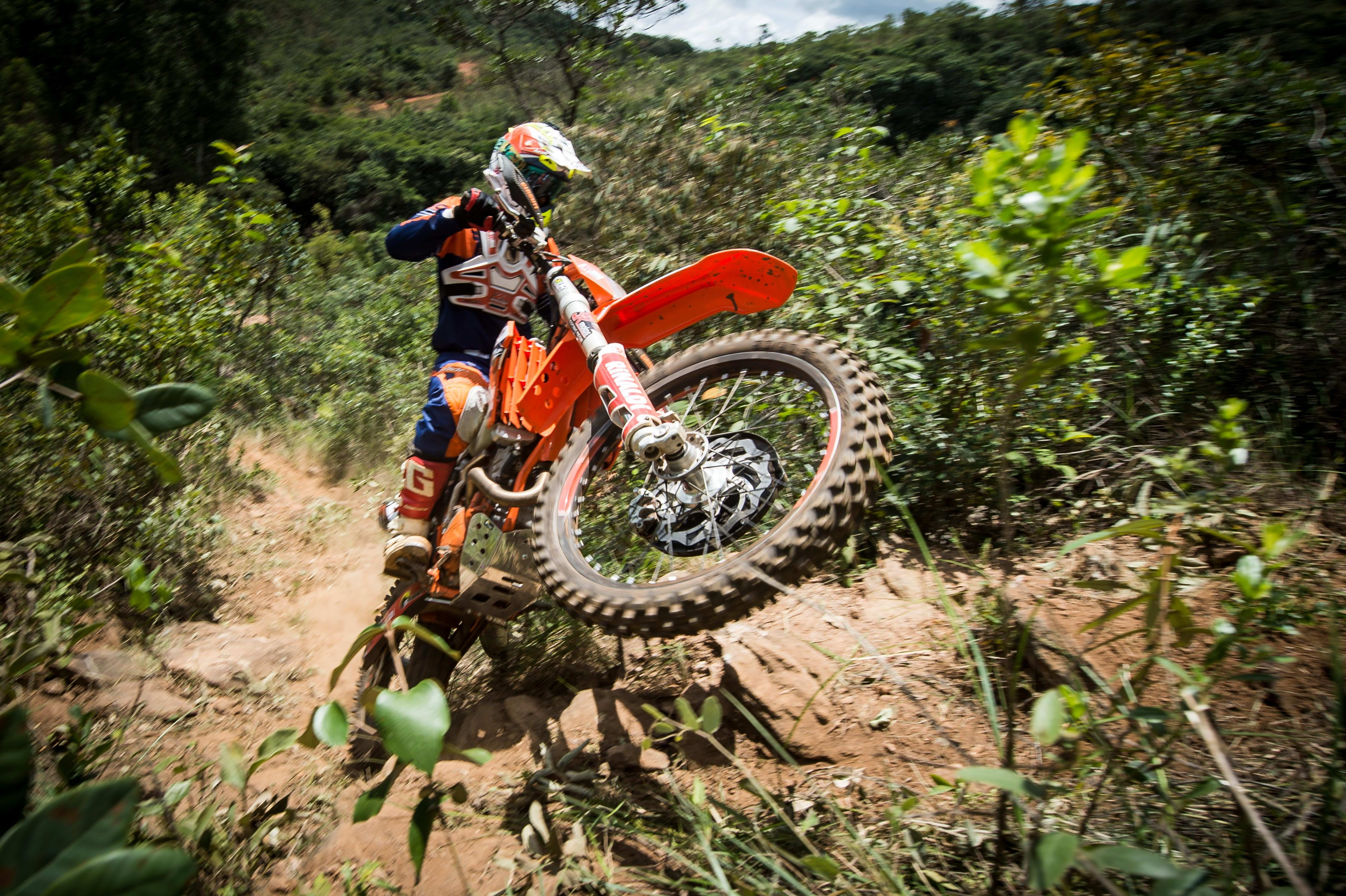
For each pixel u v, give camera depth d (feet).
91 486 12.75
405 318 31.89
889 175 17.85
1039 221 4.88
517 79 40.98
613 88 38.24
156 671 11.30
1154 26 19.56
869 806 7.43
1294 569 8.84
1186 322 11.91
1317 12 18.74
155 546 13.00
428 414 10.41
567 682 10.61
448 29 40.37
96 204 21.31
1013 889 5.76
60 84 134.41
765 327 14.07
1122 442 11.67
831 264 14.25
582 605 8.48
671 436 8.62
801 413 9.69
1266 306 12.29
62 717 9.69
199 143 145.28
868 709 8.66
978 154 16.71
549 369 9.86
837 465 8.06
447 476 10.53
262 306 30.12
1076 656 7.28
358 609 13.58
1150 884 5.52
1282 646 8.02
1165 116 15.39
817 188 16.80
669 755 8.86
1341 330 11.50
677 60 33.68
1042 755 7.30
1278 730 7.15
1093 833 6.01
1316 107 14.35
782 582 7.66
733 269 9.69
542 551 9.14
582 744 8.89
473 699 10.84
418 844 4.80
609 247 18.60
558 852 7.00
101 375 3.44
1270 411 11.46
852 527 7.86
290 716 10.72
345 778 9.21
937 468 11.55
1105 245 12.55
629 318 10.01
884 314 13.28
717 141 18.40
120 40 134.41
